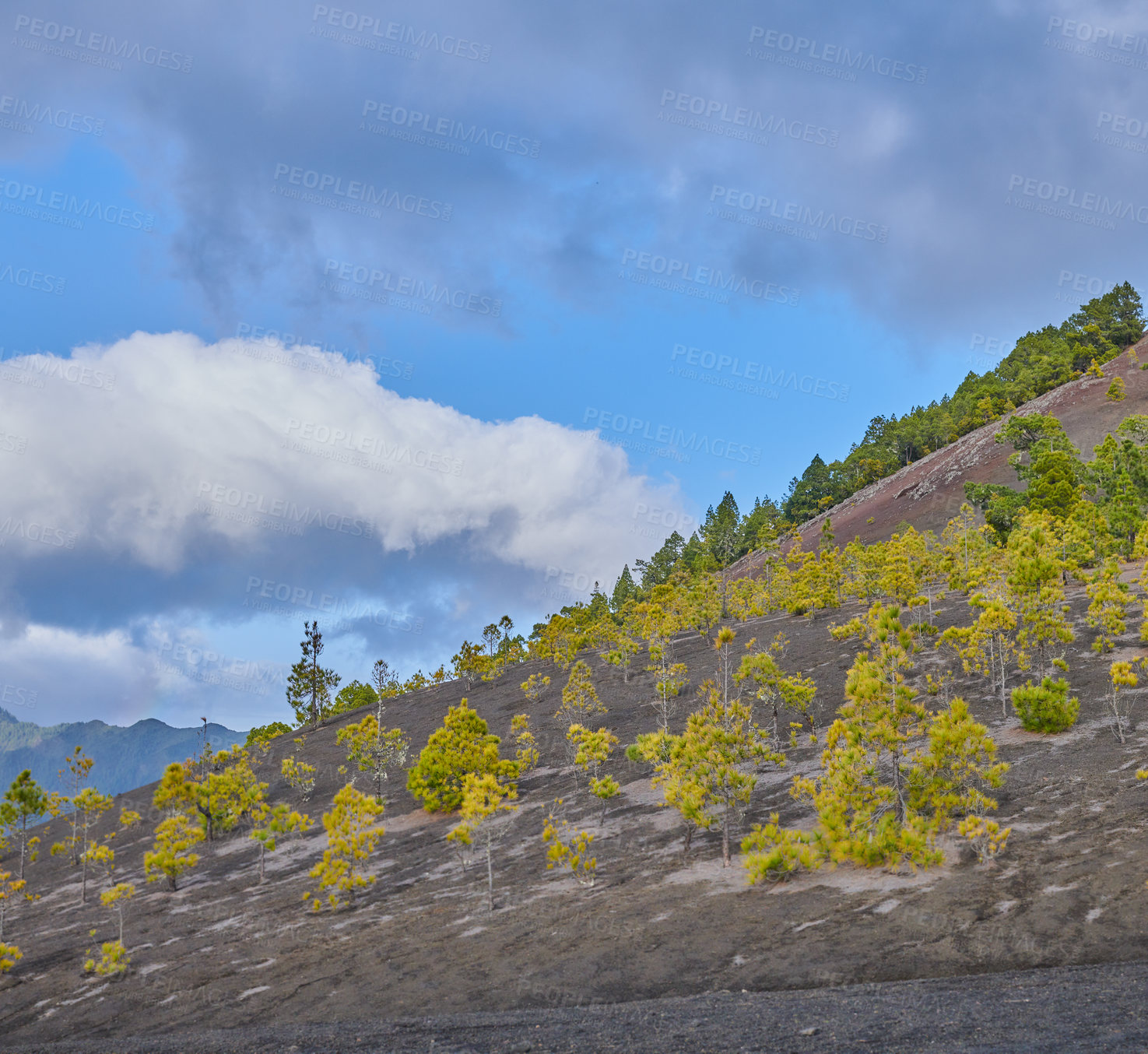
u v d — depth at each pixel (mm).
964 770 19953
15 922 31406
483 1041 11469
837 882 18516
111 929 27594
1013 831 19469
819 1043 9172
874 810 20250
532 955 17344
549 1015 13125
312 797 44219
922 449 161875
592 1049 10203
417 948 19438
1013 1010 9750
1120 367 138875
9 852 46250
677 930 17203
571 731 33594
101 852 33125
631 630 63219
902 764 22016
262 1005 17469
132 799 53125
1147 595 41500
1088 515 64375
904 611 48531
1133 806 19453
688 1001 13031
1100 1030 8406
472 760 36188
